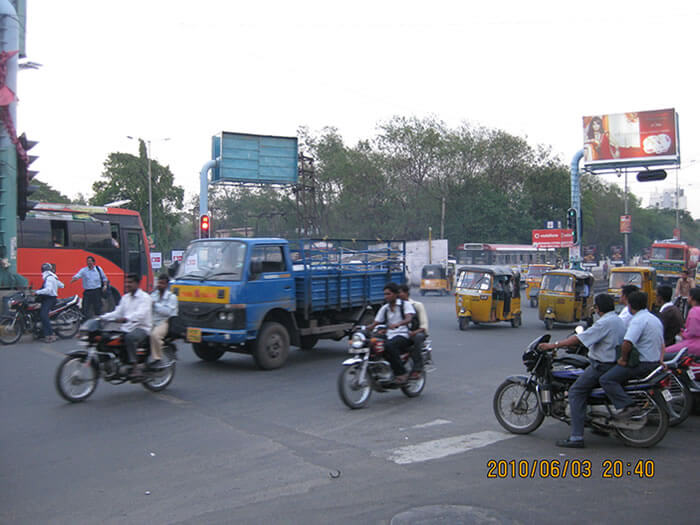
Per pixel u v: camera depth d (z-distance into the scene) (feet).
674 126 93.35
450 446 20.77
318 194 164.76
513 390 22.95
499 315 62.18
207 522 14.30
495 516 14.65
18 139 44.68
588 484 17.02
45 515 14.73
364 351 26.55
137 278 27.91
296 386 30.89
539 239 144.05
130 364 27.73
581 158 94.17
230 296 33.65
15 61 43.86
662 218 337.93
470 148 173.17
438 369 37.14
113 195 134.92
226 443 20.85
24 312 46.57
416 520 14.37
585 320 67.26
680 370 24.22
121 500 15.67
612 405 20.94
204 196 75.56
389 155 167.32
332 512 14.87
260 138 89.86
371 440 21.43
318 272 38.83
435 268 127.54
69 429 22.39
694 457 19.70
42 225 57.06
